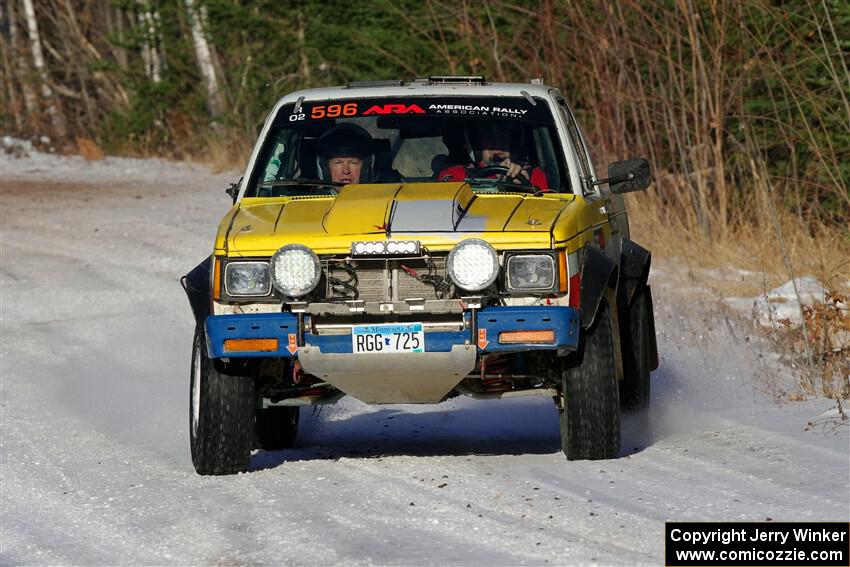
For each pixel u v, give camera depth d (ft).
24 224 263.08
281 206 93.50
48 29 540.11
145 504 82.48
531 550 66.69
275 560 67.72
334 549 68.85
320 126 100.83
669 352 131.95
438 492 80.33
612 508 74.33
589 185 101.45
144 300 184.44
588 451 87.51
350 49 340.18
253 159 100.68
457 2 261.65
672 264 182.60
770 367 121.90
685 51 211.61
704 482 80.07
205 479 88.58
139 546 72.74
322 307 83.66
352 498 80.07
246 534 73.41
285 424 102.22
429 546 68.44
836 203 192.95
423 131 99.55
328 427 112.37
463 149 98.84
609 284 94.27
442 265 84.48
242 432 88.33
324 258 84.89
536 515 73.61
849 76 185.06
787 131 199.00
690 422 102.58
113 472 94.17
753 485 78.59
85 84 499.92
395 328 83.35
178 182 345.72
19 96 490.90
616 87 213.25
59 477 93.30
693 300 156.97
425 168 98.48
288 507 78.69
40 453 102.47
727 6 200.03
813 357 118.83
